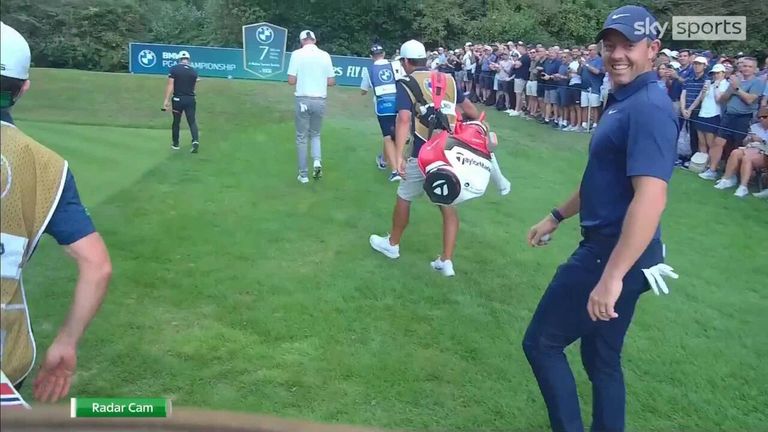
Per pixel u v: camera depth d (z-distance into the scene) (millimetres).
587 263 2729
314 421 3297
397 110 5152
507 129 13000
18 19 24750
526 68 15039
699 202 7832
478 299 4820
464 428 3332
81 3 25594
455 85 5129
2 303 1891
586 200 2750
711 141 9250
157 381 3600
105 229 5957
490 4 27625
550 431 3336
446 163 4594
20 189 1890
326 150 9773
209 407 3375
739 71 8992
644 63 2594
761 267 5816
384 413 3414
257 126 12039
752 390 3809
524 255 5758
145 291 4723
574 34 26359
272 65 20250
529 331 2943
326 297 4746
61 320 4184
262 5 27516
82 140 10297
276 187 7664
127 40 26312
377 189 7707
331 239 5973
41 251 5219
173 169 8398
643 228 2426
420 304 4703
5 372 1928
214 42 27422
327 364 3857
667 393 3740
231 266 5262
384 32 28219
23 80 1991
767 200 7992
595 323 2777
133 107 14367
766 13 19078
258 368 3785
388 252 5535
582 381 3777
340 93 17656
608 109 2693
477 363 3941
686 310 4832
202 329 4207
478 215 6879
